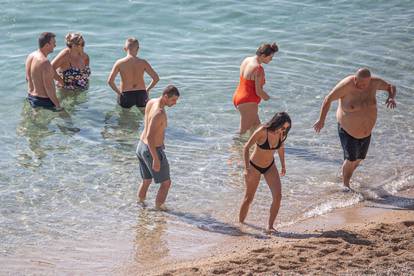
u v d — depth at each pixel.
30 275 25.12
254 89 36.91
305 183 32.84
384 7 58.34
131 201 31.05
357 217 29.64
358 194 31.89
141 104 40.56
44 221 29.23
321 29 53.34
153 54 48.34
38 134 37.28
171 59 47.62
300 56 48.66
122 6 56.09
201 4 57.22
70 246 27.33
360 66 47.22
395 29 53.66
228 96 42.25
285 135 27.88
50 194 31.42
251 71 36.56
